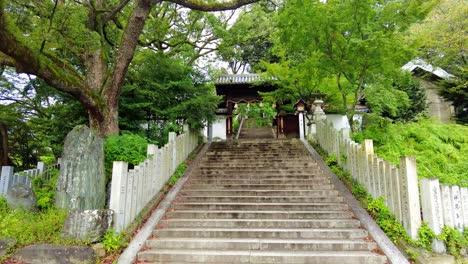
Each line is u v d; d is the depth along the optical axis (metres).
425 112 15.23
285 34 9.36
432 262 4.48
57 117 10.45
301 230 5.73
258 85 16.62
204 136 13.83
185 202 7.50
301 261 4.86
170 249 5.31
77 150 5.92
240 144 13.03
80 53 9.63
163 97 10.46
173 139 9.27
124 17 12.00
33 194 6.26
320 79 10.67
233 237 5.73
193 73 11.38
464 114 14.48
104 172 6.43
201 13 14.04
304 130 14.75
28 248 4.71
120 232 5.42
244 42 16.91
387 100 10.71
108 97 8.89
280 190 7.84
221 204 7.11
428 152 9.16
